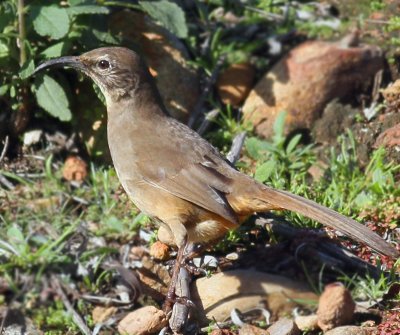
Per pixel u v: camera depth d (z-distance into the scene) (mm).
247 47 13922
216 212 10219
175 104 12945
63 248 11070
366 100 13188
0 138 12500
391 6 14336
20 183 12133
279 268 11039
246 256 11133
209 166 10562
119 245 11289
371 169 12172
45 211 11688
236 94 13359
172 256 11094
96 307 10695
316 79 13031
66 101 11859
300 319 10359
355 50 13188
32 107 12539
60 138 12617
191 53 13773
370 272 10797
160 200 10664
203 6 14125
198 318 10438
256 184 10281
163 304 10672
